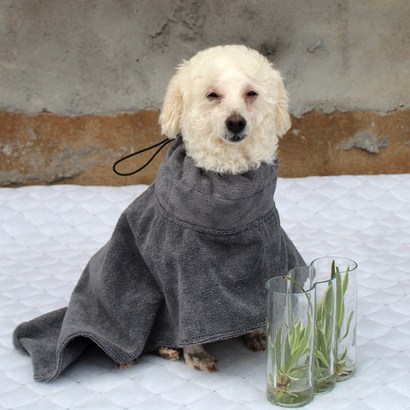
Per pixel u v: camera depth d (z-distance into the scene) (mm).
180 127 1257
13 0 1903
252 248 1245
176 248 1232
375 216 1832
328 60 1962
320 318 1204
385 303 1452
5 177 1983
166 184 1254
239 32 1952
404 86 1974
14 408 1201
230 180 1218
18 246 1775
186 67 1253
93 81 1950
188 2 1926
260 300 1244
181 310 1224
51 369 1273
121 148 1980
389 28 1946
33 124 1964
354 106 1980
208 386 1240
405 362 1273
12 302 1507
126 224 1307
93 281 1341
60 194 1888
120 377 1272
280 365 1174
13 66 1937
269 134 1241
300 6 1937
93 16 1923
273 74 1243
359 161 2004
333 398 1200
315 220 1835
